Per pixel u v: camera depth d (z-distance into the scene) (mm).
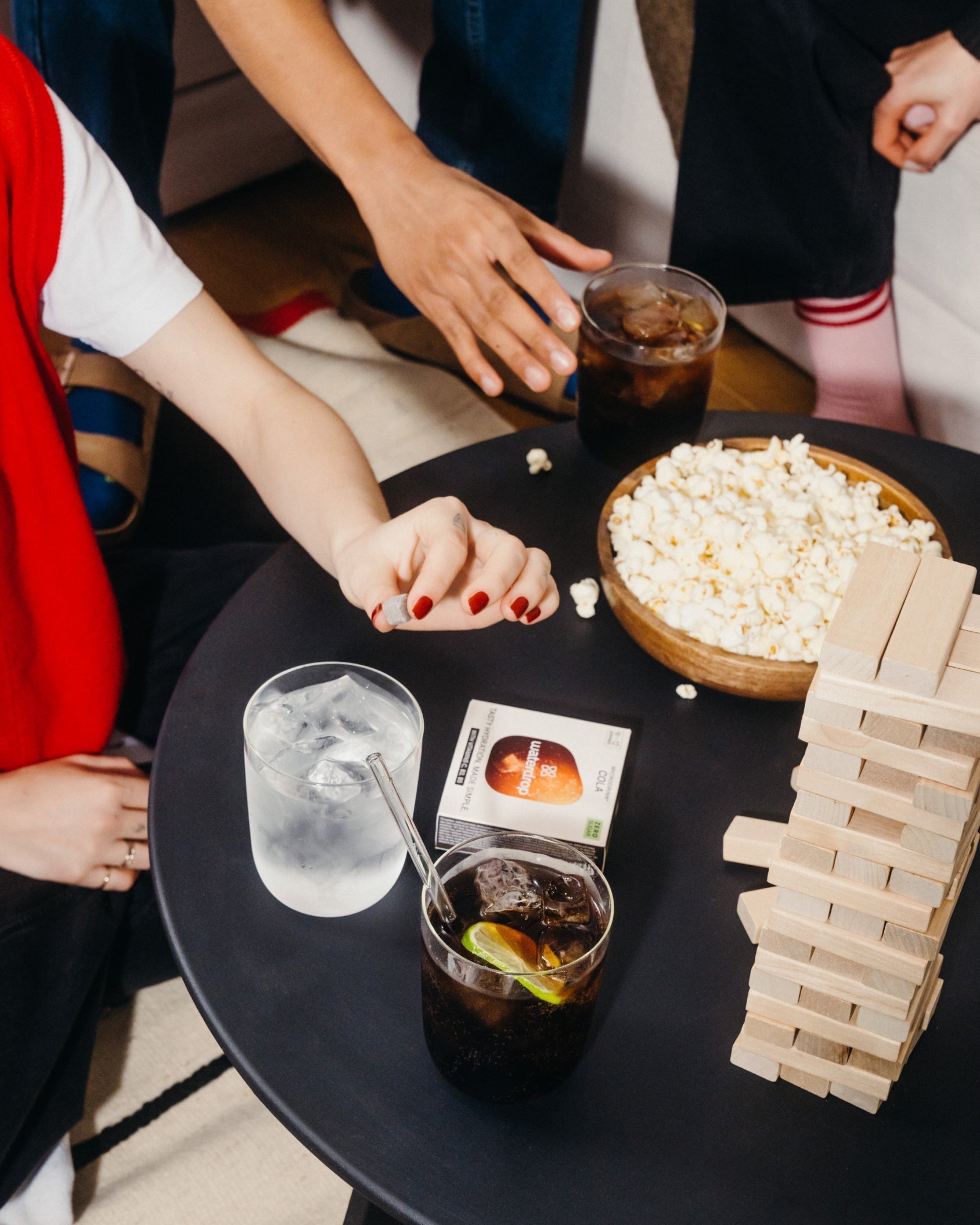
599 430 1156
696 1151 680
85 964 1101
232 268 2650
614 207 2354
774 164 1870
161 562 1411
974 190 1771
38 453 977
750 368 2438
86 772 1130
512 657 987
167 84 2004
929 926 612
